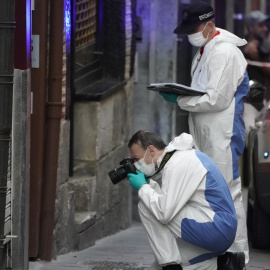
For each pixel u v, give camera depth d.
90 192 30.00
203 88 22.83
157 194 19.25
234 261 20.09
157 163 19.47
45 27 24.83
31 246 25.09
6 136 21.61
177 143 19.34
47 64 25.31
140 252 28.36
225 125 22.72
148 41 39.09
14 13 21.38
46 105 25.34
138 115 39.31
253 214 29.28
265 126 27.20
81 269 24.75
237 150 23.00
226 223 19.05
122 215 35.09
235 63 22.62
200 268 19.55
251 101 38.56
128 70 34.66
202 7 22.94
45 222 25.39
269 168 26.72
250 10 60.16
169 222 19.20
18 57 22.39
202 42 23.09
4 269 22.64
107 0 33.22
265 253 28.00
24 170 22.67
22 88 22.47
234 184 22.98
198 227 19.00
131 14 34.22
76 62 30.83
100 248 29.11
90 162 30.56
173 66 39.69
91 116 30.44
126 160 19.88
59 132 25.50
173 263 19.25
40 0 24.50
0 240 21.92
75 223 28.00
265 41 44.06
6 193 21.83
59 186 26.31
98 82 33.12
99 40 33.34
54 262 25.58
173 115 40.22
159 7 39.31
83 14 31.27
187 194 18.89
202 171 18.98
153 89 22.48
